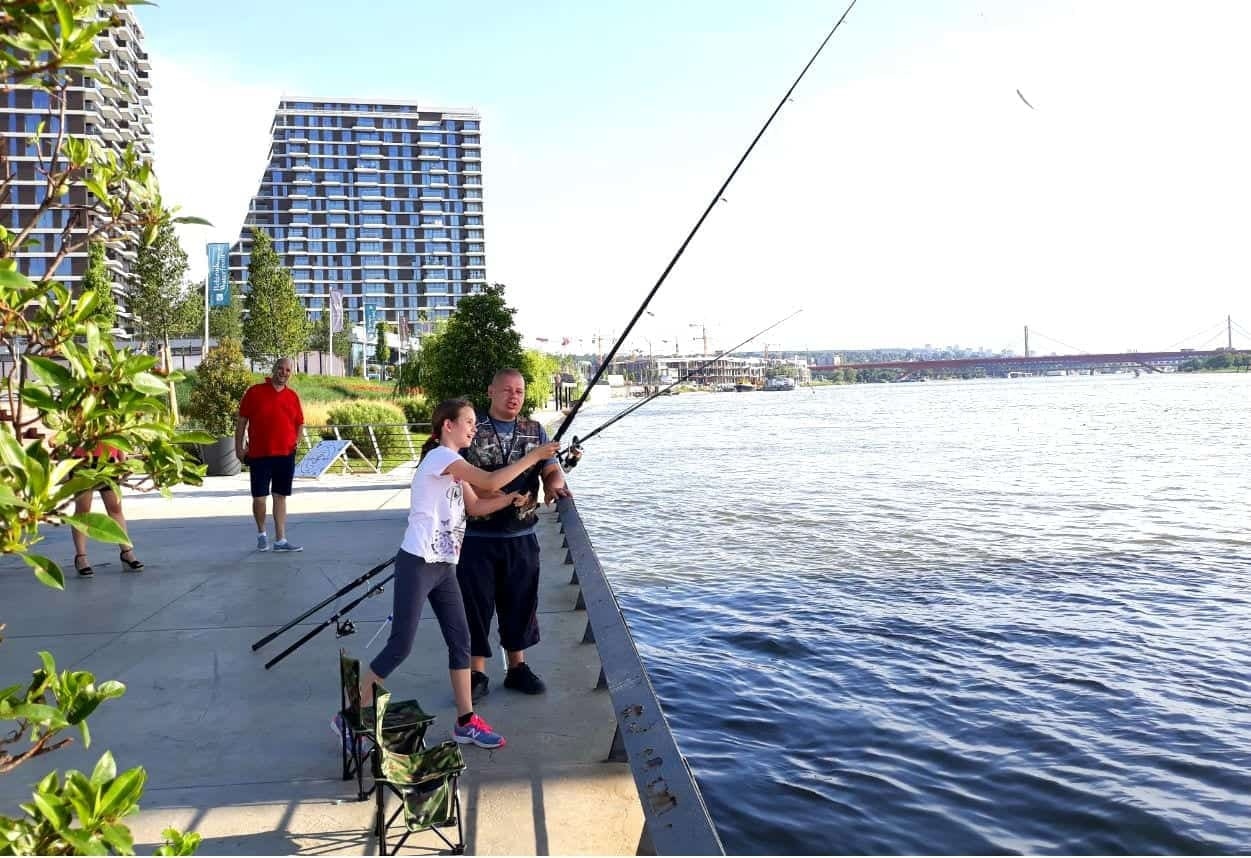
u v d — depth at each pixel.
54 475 1.37
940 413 87.81
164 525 10.99
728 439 54.56
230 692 4.92
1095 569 14.38
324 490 15.09
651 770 3.14
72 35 1.42
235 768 3.95
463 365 27.72
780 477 30.33
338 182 159.25
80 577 7.91
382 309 159.12
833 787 6.53
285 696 4.86
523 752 4.09
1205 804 6.24
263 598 7.08
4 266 1.53
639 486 28.19
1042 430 55.81
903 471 31.86
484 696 4.82
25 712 1.37
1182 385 189.38
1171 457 35.75
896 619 11.27
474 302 27.98
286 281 73.56
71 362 1.48
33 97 61.75
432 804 3.18
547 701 4.76
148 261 60.22
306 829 3.41
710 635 10.63
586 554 6.30
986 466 33.38
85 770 3.91
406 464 23.02
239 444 8.99
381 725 3.38
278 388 9.00
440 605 4.17
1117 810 6.15
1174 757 7.01
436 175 163.12
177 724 4.46
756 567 14.77
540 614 6.49
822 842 5.76
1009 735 7.49
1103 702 8.27
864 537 17.86
